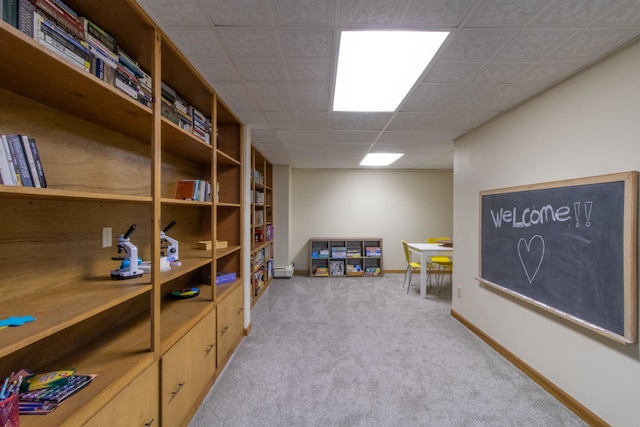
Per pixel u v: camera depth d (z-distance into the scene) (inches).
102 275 55.9
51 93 40.8
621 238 56.3
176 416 56.7
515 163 89.4
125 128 57.7
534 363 80.1
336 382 79.0
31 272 42.3
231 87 77.7
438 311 137.7
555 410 67.8
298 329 115.5
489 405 69.6
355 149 154.4
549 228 74.5
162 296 79.3
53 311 36.6
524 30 52.5
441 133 120.6
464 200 121.0
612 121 59.6
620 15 47.8
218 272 107.9
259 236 177.6
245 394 73.4
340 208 227.3
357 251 222.5
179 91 78.8
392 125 110.7
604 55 60.4
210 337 75.4
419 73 69.3
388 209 228.1
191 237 98.0
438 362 89.7
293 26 52.0
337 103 89.3
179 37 55.1
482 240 105.3
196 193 80.4
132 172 64.7
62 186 46.9
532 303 79.2
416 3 45.7
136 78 50.4
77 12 46.2
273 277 205.8
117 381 40.2
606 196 59.4
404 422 63.9
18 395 31.7
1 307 37.8
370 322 123.3
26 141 33.3
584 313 64.1
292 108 93.3
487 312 103.2
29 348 41.4
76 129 49.7
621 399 56.8
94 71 41.3
